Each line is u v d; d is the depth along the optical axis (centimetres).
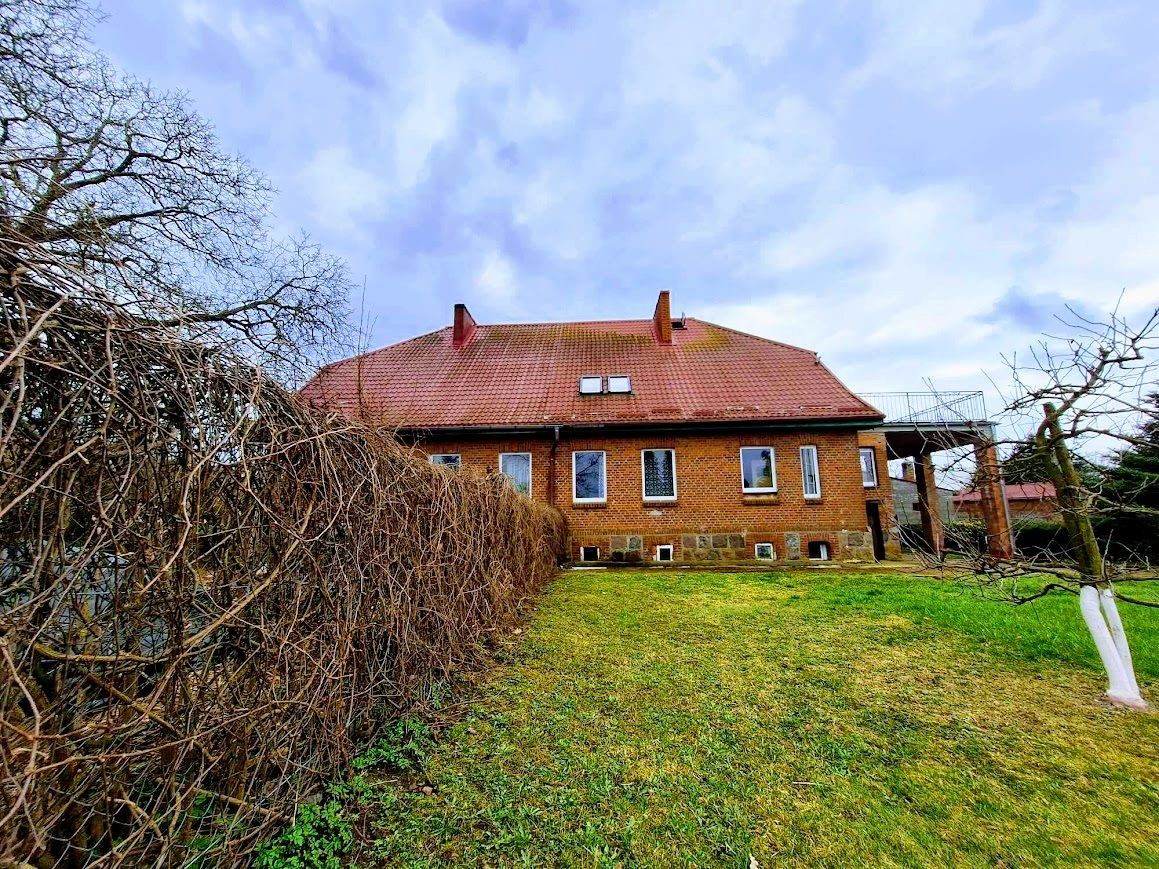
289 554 208
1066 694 394
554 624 607
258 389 204
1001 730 338
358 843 224
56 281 142
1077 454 430
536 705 373
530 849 224
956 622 587
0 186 208
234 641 193
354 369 1518
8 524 130
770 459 1278
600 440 1295
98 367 147
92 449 143
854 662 466
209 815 188
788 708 370
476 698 386
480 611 499
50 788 138
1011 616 604
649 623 609
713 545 1242
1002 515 1141
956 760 301
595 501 1278
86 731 137
